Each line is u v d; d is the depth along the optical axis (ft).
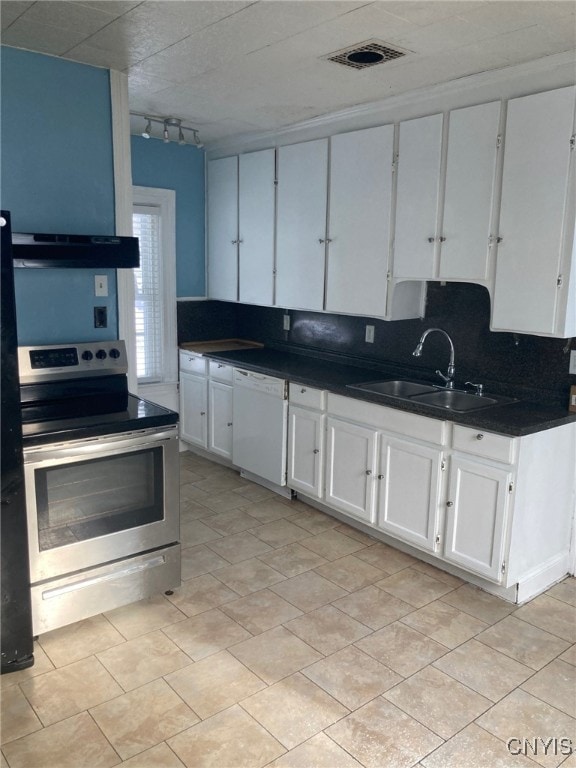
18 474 7.23
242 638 8.23
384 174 11.00
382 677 7.48
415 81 9.68
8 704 6.94
